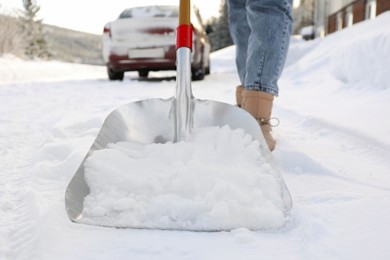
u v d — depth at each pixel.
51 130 1.78
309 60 5.92
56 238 0.73
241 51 1.65
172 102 1.16
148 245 0.70
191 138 1.12
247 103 1.34
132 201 0.83
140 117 1.16
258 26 1.30
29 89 4.27
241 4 1.60
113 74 5.84
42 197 0.96
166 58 5.48
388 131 1.55
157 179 0.90
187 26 1.13
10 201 0.97
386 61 2.61
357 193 0.95
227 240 0.72
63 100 3.17
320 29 13.31
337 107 2.31
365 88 2.75
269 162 0.99
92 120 1.80
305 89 3.65
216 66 11.94
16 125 2.03
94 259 0.66
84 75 8.40
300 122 2.06
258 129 1.09
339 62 3.41
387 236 0.70
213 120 1.17
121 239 0.73
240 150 1.04
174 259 0.66
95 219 0.80
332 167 1.25
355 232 0.72
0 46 10.10
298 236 0.74
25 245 0.74
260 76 1.31
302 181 1.10
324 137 1.72
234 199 0.82
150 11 5.70
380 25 5.05
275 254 0.67
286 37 1.33
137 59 5.52
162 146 1.07
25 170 1.24
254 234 0.75
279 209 0.82
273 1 1.29
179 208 0.80
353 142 1.57
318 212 0.81
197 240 0.72
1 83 5.10
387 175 1.16
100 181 0.91
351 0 9.88
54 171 1.16
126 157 1.02
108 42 5.62
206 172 0.91
